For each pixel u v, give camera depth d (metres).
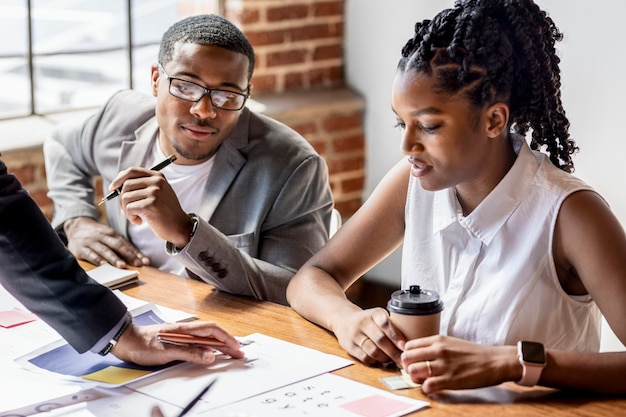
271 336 1.98
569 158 2.00
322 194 2.54
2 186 1.71
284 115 4.00
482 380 1.68
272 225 2.48
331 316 1.97
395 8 4.06
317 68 4.32
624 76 3.13
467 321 1.94
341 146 4.24
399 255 4.09
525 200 1.89
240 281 2.26
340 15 4.31
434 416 1.61
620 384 1.70
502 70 1.80
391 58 4.12
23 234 1.73
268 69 4.17
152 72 2.55
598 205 1.85
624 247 1.82
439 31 1.78
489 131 1.83
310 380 1.74
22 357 1.85
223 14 4.10
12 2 3.64
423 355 1.70
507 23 1.82
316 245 2.51
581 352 1.72
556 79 1.94
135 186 2.24
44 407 1.64
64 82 3.82
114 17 3.89
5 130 3.55
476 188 1.93
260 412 1.61
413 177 2.06
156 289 2.29
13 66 3.68
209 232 2.25
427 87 1.77
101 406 1.64
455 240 1.99
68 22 3.79
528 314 1.89
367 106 4.28
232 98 2.38
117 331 1.80
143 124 2.67
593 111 3.24
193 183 2.53
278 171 2.47
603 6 3.16
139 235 2.58
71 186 2.77
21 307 2.14
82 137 2.79
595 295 1.82
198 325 1.84
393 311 1.81
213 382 1.74
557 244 1.87
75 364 1.82
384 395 1.68
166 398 1.67
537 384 1.69
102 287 1.81
